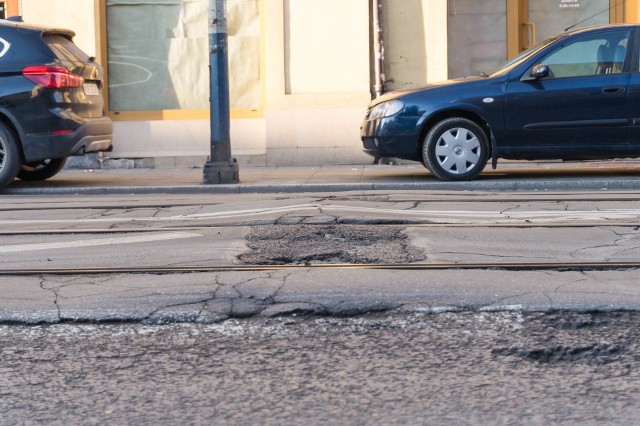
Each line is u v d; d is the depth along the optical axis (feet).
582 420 14.29
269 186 47.29
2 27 47.67
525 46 63.82
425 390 15.69
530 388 15.74
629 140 46.78
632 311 19.89
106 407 15.14
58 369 17.11
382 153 48.16
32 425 14.42
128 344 18.54
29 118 47.03
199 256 26.86
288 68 62.28
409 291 21.70
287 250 27.45
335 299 20.97
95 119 49.65
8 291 22.82
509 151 47.09
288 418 14.49
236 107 63.82
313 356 17.60
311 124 62.03
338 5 61.87
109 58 64.28
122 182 52.19
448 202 38.27
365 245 28.14
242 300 21.25
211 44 49.19
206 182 49.24
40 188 48.34
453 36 63.82
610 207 36.06
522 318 19.67
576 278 23.11
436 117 47.78
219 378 16.47
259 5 63.31
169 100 64.28
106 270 25.00
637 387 15.75
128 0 63.98
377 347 18.06
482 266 24.57
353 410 14.80
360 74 62.03
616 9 63.16
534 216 33.73
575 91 46.52
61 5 63.21
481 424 14.16
